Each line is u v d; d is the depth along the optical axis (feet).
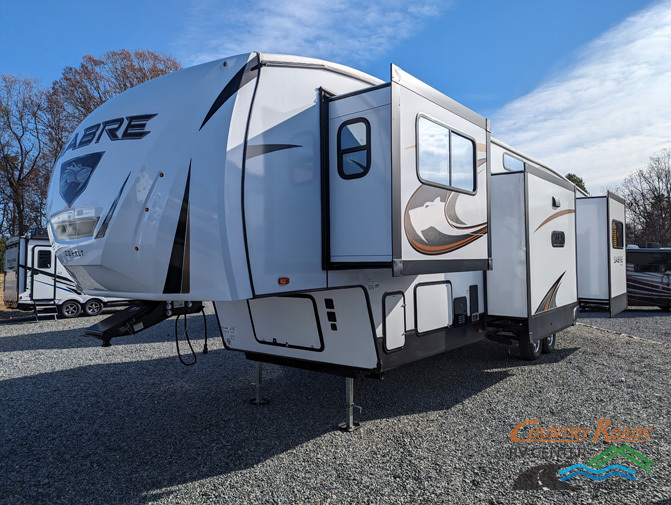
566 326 19.70
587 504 8.26
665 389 14.92
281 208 9.99
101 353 22.44
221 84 9.50
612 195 23.20
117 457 10.56
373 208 10.45
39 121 77.10
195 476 9.58
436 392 15.12
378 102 10.44
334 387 15.89
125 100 10.46
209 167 9.00
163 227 9.12
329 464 10.03
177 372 18.30
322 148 11.18
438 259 11.94
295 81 10.61
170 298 9.27
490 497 8.57
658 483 8.96
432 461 10.10
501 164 19.04
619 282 24.31
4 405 14.46
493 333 18.01
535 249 16.67
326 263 11.04
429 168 11.61
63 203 10.45
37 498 8.80
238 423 12.57
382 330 11.55
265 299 12.97
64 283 36.70
